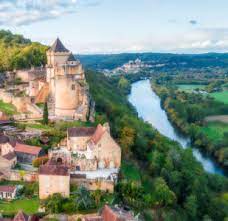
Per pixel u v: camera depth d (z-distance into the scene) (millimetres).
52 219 125312
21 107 198125
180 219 152375
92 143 155250
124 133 185875
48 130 173750
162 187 153000
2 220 118625
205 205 172625
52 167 135000
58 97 186875
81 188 131750
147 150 195000
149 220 138875
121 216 116750
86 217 120562
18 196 136500
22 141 165375
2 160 147625
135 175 162000
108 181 138625
